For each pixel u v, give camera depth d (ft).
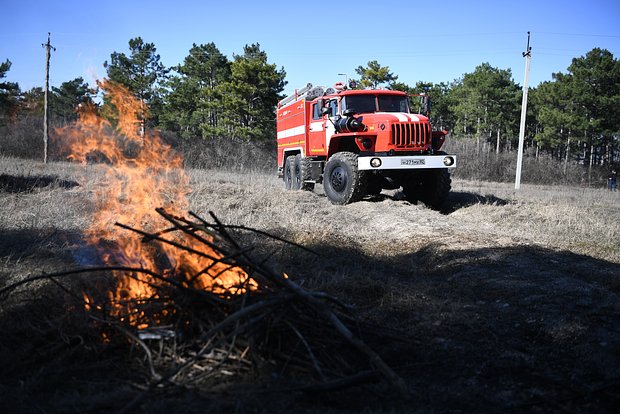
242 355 10.03
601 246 26.53
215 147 118.62
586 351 11.64
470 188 66.54
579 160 181.88
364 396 9.45
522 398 9.64
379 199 37.37
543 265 18.79
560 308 14.11
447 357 11.43
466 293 15.98
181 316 10.73
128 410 8.38
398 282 17.15
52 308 12.94
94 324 11.37
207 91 128.98
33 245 20.03
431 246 22.24
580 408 9.32
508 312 14.14
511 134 177.78
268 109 128.06
